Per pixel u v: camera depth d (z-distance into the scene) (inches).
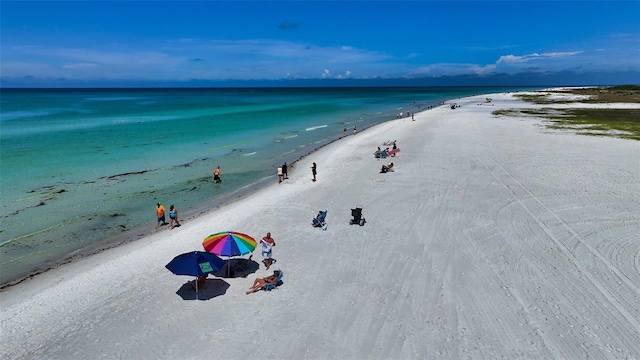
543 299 473.7
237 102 4778.5
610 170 1028.5
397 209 787.4
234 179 1093.1
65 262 612.1
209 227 720.3
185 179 1090.7
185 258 475.2
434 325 430.0
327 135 1886.1
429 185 940.6
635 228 666.2
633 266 545.6
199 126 2193.7
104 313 464.1
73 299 494.9
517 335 412.2
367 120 2588.6
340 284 517.3
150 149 1488.7
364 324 434.0
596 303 463.8
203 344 407.2
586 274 527.8
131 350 399.9
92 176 1095.6
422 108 3543.3
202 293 503.5
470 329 422.6
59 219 790.5
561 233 655.8
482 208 778.2
